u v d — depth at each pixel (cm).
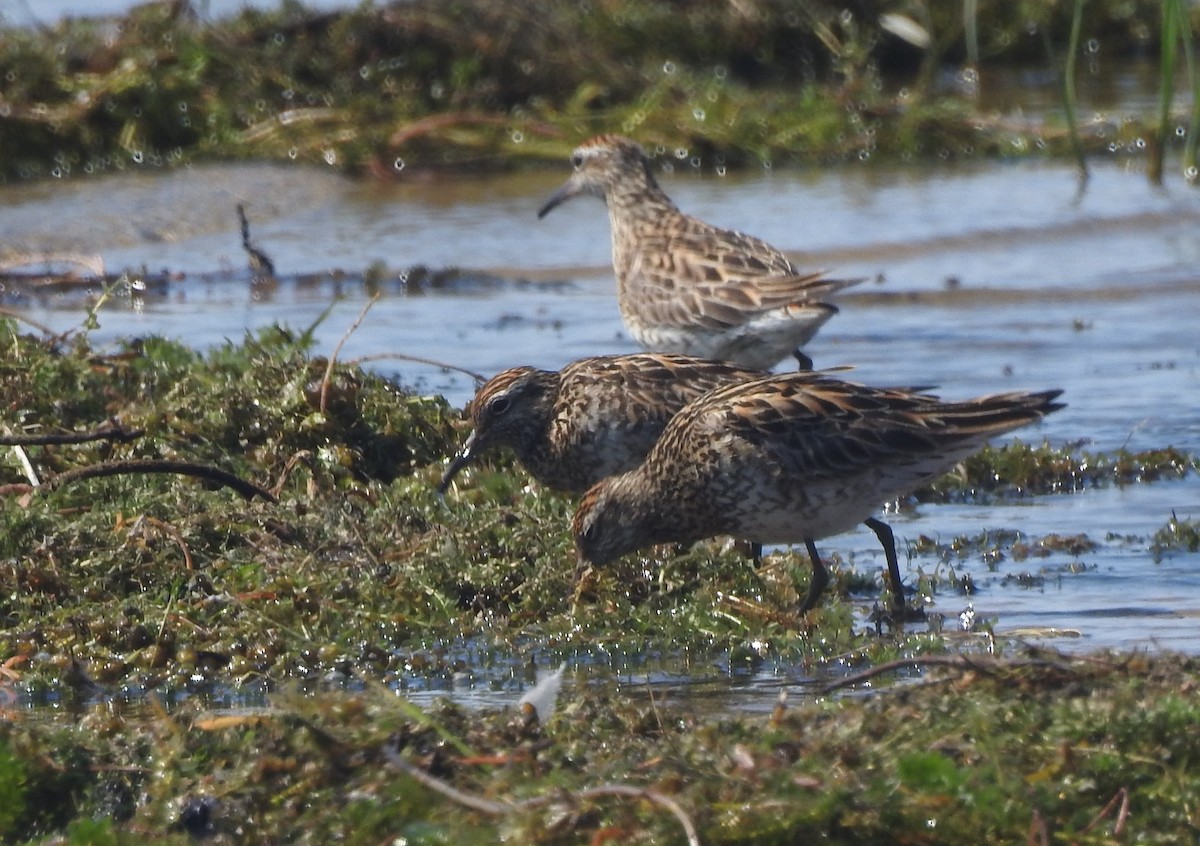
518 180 2630
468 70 2841
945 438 1186
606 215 2400
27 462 1270
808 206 2438
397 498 1270
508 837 792
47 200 2414
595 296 2045
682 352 1680
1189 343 1847
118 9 3123
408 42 2870
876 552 1312
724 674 1070
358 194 2533
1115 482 1458
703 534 1240
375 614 1128
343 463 1324
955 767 823
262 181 2519
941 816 802
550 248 2231
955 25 3356
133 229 2286
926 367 1762
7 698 1031
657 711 934
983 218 2358
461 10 2917
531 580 1175
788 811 798
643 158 1895
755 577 1207
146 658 1074
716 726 903
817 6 3225
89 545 1175
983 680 932
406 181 2619
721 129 2767
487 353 1780
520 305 1994
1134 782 831
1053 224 2333
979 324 1930
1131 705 869
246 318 1900
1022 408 1196
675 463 1216
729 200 2480
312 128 2705
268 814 839
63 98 2705
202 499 1238
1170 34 2520
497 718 921
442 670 1073
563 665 1008
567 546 1225
